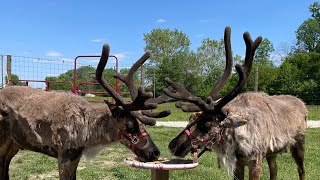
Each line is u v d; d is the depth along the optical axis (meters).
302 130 2.20
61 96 1.88
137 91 1.77
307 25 20.12
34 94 1.97
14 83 5.03
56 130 1.80
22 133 1.90
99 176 2.54
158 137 4.21
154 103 1.68
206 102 1.75
